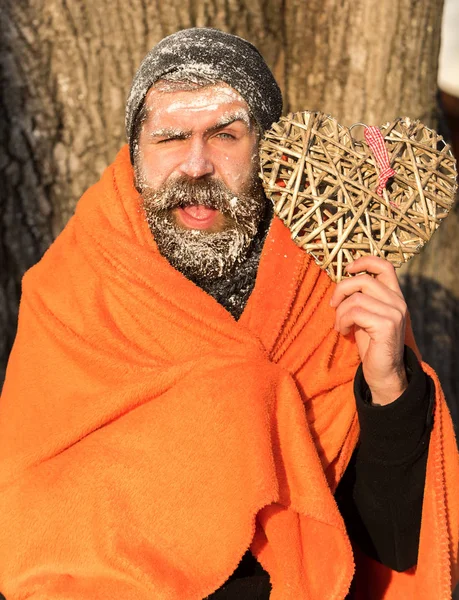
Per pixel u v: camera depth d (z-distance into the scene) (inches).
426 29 143.2
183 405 75.7
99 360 79.2
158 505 74.3
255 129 79.1
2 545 77.0
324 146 75.7
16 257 134.7
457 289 167.2
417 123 78.0
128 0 132.2
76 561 74.5
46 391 80.5
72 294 83.1
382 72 141.1
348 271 74.9
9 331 134.8
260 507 70.9
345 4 139.6
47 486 76.8
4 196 134.1
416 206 75.7
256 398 75.4
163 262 80.9
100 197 86.0
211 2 134.7
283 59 141.0
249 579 76.8
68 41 133.3
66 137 135.0
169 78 76.9
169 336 79.0
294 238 74.9
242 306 83.0
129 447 76.0
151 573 72.7
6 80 133.2
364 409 75.6
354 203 74.6
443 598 76.7
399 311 73.8
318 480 75.3
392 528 79.0
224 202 77.7
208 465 74.2
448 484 79.0
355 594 85.8
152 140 77.6
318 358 81.6
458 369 163.6
